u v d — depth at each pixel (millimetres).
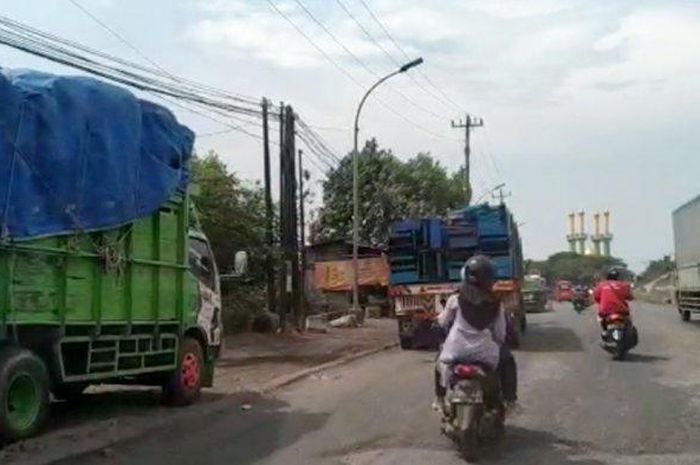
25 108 8805
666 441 8766
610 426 9602
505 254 21312
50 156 9062
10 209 8531
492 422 8344
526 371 15273
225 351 21203
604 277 17875
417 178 59031
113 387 13883
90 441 8977
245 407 11664
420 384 13758
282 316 27422
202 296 12445
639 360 16906
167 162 11094
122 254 10312
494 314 8375
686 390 12430
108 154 9930
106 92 10023
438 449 8555
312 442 9039
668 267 57188
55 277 9250
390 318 39156
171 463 8125
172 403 11664
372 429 9688
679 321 31422
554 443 8742
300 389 13648
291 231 28172
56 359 9352
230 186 28750
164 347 11391
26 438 8828
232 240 27531
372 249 48000
